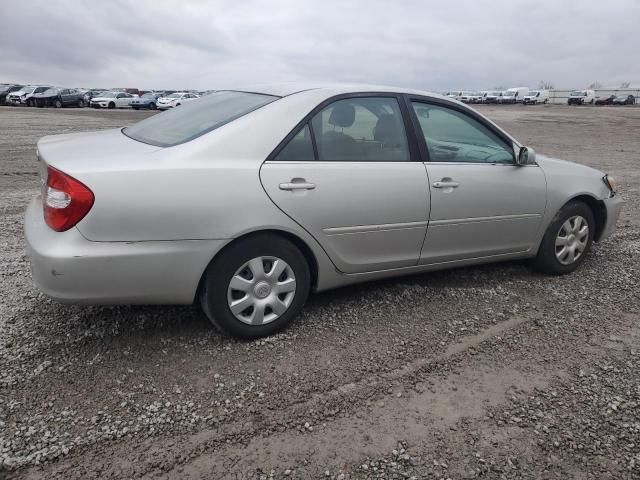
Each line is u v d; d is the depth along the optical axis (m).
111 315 3.57
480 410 2.75
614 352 3.38
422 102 3.98
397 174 3.66
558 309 4.00
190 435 2.48
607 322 3.81
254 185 3.12
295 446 2.44
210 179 3.00
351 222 3.51
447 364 3.18
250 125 3.24
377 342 3.41
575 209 4.64
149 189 2.86
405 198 3.69
